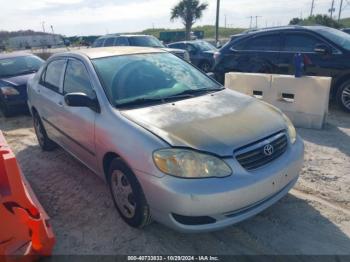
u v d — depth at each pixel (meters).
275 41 7.30
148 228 3.11
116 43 12.80
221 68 8.06
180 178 2.48
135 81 3.51
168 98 3.39
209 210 2.46
